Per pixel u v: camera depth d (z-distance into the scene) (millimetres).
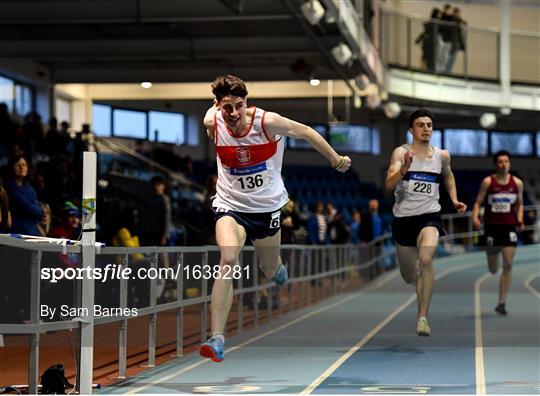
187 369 9289
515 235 14367
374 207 27062
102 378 8805
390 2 36344
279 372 8945
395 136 40750
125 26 20828
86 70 27969
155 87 30500
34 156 21281
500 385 7852
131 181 24109
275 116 7891
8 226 12125
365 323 13961
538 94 34656
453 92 32625
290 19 20203
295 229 20859
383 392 7512
